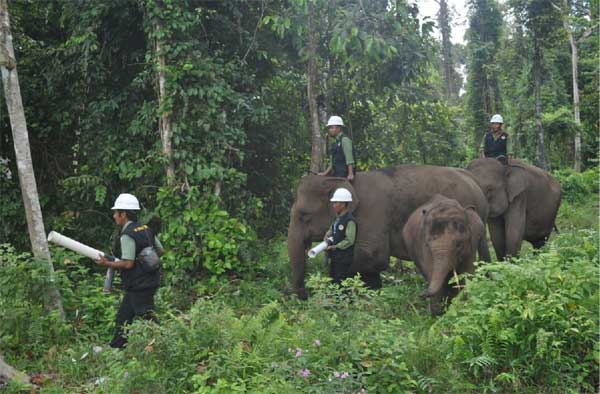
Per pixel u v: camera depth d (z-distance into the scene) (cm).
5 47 723
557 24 2373
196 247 940
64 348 662
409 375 506
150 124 993
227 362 505
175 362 519
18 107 730
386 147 1341
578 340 531
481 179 988
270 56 1170
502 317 531
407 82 1272
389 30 1122
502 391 508
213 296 854
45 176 1129
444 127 1416
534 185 1039
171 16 952
